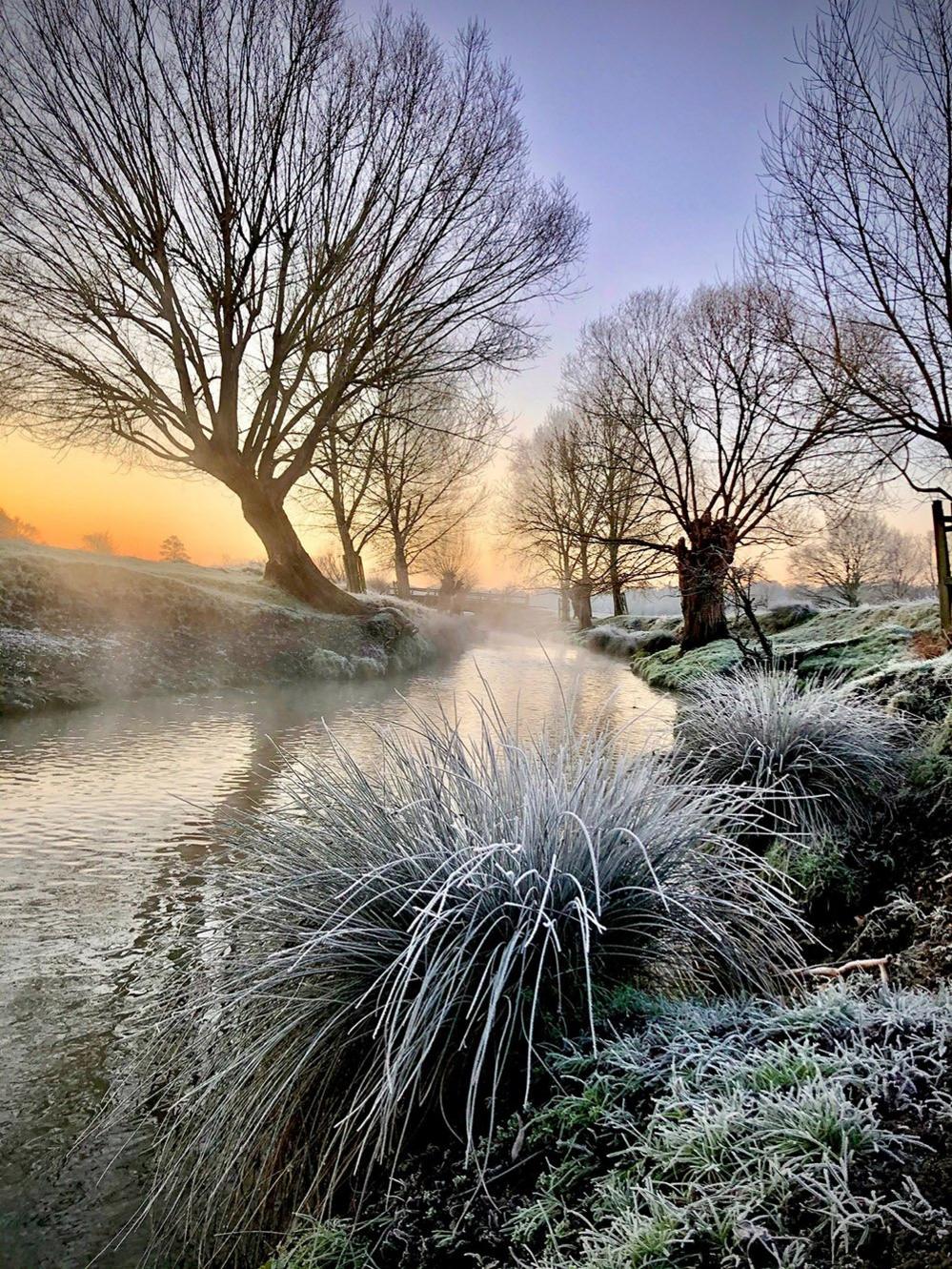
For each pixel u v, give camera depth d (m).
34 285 14.39
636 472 19.41
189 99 14.70
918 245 10.85
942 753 4.10
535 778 2.64
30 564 12.27
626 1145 1.57
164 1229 2.03
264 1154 2.09
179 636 13.10
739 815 3.15
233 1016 2.27
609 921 2.38
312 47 15.40
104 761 7.43
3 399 15.04
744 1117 1.40
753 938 2.63
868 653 9.73
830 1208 1.17
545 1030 2.10
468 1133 1.71
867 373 11.71
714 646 15.45
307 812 2.84
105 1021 2.94
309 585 18.14
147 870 4.55
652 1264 1.19
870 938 2.94
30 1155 2.27
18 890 4.21
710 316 17.70
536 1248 1.42
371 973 2.20
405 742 3.26
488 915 2.15
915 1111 1.39
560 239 18.48
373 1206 1.76
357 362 16.97
